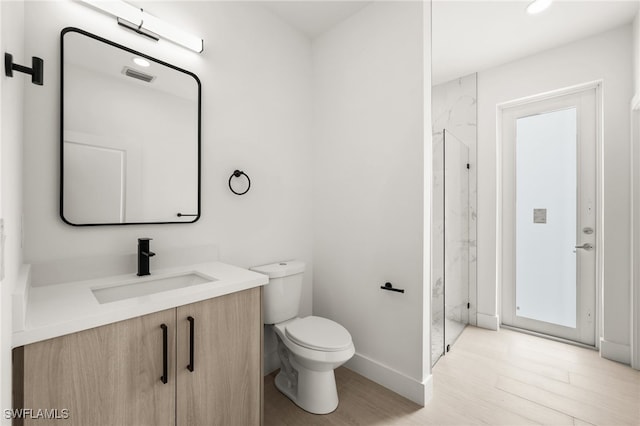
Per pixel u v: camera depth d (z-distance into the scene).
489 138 2.91
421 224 1.77
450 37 2.35
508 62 2.76
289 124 2.25
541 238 2.74
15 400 0.77
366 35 2.05
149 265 1.47
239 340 1.32
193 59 1.68
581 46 2.39
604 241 2.27
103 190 1.34
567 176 2.61
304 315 2.38
